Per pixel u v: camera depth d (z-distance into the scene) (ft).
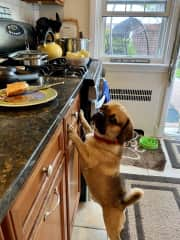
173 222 4.32
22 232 1.53
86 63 4.53
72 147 3.26
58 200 2.47
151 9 6.39
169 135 7.68
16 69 3.29
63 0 6.08
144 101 7.20
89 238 3.97
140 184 5.33
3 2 4.38
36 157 1.59
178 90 7.73
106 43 7.11
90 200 4.78
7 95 2.54
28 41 4.84
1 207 1.12
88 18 6.34
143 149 6.87
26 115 2.19
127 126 3.03
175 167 6.05
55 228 2.60
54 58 4.50
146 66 6.65
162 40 6.77
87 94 3.69
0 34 4.05
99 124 2.99
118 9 6.51
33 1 5.40
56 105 2.45
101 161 3.06
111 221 3.37
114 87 7.14
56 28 5.85
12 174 1.31
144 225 4.24
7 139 1.72
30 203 1.68
